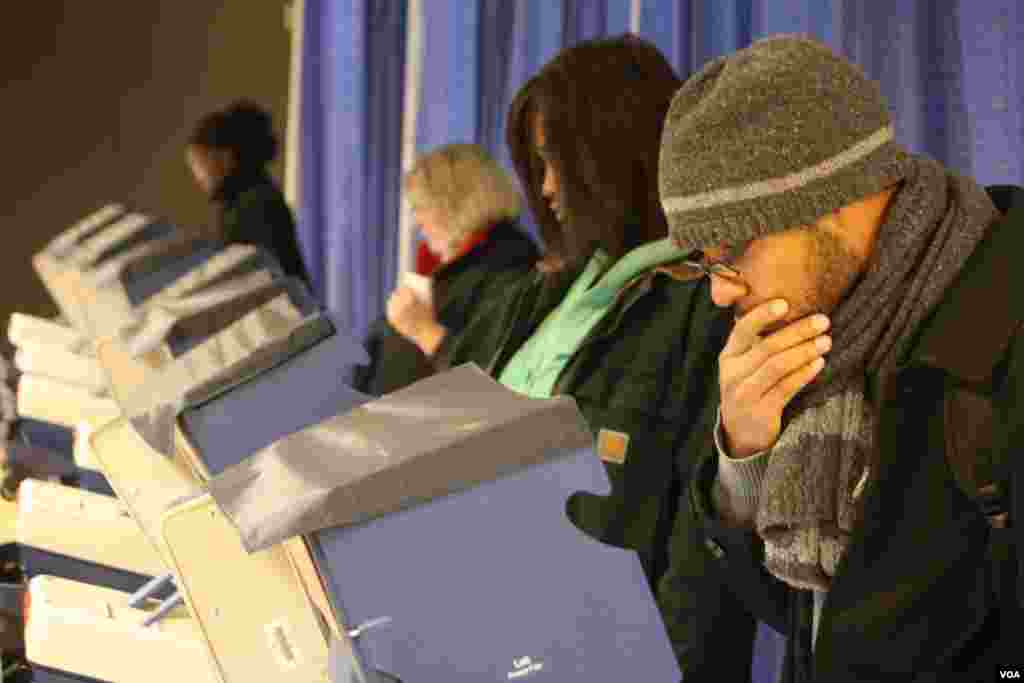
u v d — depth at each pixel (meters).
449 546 1.22
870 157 1.36
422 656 1.21
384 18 5.09
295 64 5.65
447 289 3.20
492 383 1.37
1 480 2.95
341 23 5.21
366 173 5.16
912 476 1.35
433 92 4.69
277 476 1.26
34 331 3.31
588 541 1.26
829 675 1.38
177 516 1.45
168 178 7.53
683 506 1.84
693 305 2.00
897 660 1.36
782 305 1.39
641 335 2.02
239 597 1.46
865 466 1.41
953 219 1.40
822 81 1.35
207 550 1.46
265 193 5.04
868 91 1.38
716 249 1.39
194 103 7.48
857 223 1.40
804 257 1.38
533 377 2.10
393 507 1.22
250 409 1.83
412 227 4.95
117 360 2.40
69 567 2.11
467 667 1.21
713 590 1.78
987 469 1.32
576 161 2.05
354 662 1.20
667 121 1.44
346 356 1.88
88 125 7.57
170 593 1.81
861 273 1.41
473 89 4.51
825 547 1.43
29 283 7.63
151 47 7.48
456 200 3.25
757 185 1.35
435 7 4.68
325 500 1.20
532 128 2.12
